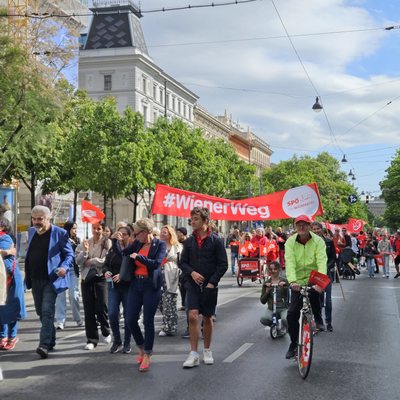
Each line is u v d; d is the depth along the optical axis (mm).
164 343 10008
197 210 8031
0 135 20328
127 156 35750
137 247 8039
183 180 46281
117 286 9094
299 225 7984
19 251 27922
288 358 8188
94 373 7738
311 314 7621
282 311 10250
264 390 6828
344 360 8586
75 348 9570
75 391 6816
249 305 15328
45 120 22562
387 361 8523
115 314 9086
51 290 8898
